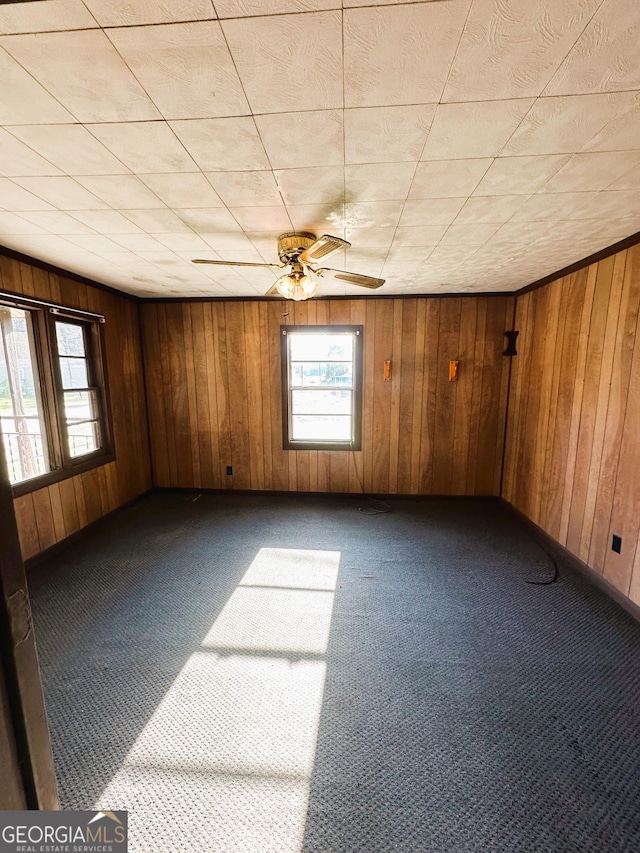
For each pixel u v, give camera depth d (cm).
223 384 443
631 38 99
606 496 257
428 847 120
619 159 155
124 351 410
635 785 138
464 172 165
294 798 134
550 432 328
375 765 145
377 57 105
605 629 221
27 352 333
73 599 250
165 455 463
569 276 301
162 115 128
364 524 373
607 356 257
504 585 267
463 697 175
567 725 162
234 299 427
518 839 123
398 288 388
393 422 431
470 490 436
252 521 381
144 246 260
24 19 93
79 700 173
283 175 167
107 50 102
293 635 216
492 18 95
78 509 340
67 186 176
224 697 175
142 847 120
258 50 103
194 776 141
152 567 292
